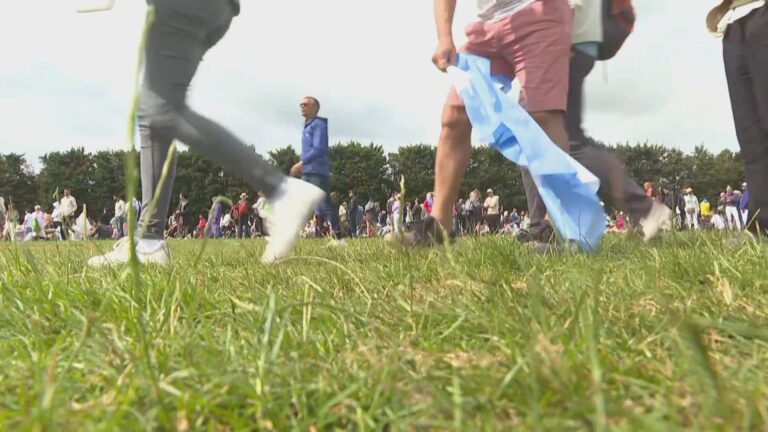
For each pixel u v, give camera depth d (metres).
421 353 1.23
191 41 3.77
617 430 0.74
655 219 4.19
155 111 3.77
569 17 4.11
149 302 1.74
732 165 72.94
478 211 22.81
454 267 1.95
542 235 4.84
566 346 1.10
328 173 9.60
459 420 0.82
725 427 0.73
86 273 2.49
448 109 4.32
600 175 4.16
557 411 0.86
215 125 3.86
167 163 1.08
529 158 3.52
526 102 4.10
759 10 4.16
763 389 0.89
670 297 1.81
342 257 3.95
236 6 4.07
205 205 69.19
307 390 1.02
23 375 1.15
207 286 2.41
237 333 1.52
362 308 1.78
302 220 3.87
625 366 1.08
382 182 79.12
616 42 4.46
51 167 67.56
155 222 4.00
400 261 2.81
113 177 68.62
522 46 4.05
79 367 1.16
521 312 1.43
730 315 1.54
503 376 0.99
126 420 0.87
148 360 1.01
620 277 2.18
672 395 0.88
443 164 4.38
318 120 9.39
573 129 4.31
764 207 4.20
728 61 4.39
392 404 0.95
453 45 4.11
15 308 1.80
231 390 1.01
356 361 1.16
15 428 0.80
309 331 1.43
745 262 2.43
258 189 3.89
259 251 4.59
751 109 4.26
